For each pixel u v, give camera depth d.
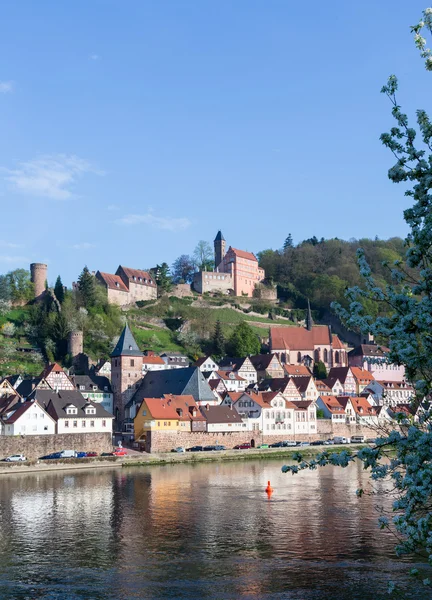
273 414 160.25
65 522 69.38
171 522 68.88
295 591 46.16
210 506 77.88
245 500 81.94
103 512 74.62
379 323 20.06
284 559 54.12
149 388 167.75
